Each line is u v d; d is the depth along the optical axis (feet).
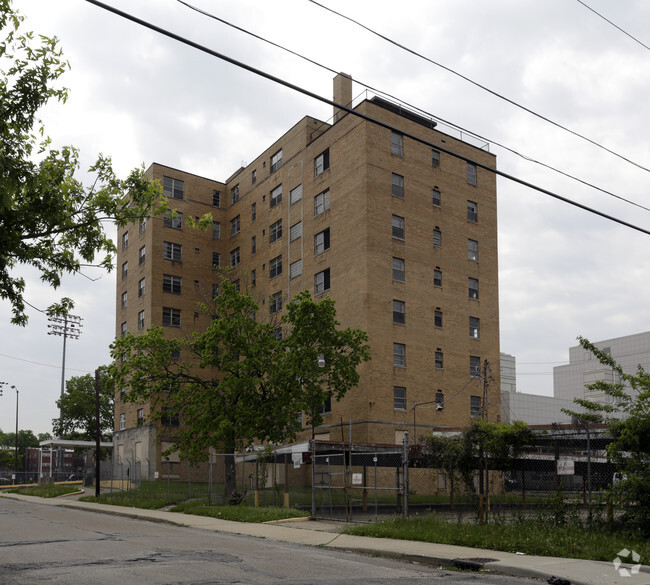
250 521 82.07
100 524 75.97
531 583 38.50
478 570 43.39
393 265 162.61
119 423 219.41
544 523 58.39
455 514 84.17
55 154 50.72
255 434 121.39
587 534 52.60
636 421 54.34
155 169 212.43
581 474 103.71
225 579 37.01
